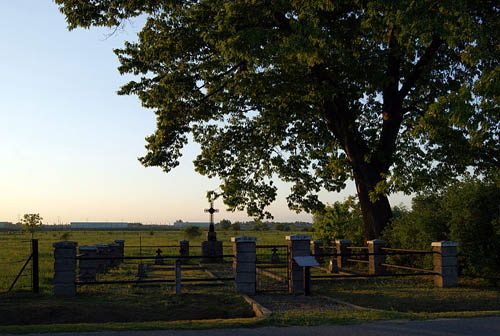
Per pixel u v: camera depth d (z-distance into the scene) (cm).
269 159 2742
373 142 2247
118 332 768
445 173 2039
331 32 1905
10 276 1920
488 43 1703
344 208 2838
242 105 2636
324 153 2750
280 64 2038
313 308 1041
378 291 1322
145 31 2252
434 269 1455
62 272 1259
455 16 1579
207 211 2717
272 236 7762
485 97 1449
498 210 1486
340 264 2256
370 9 1738
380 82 1967
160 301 1140
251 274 1310
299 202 2794
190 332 767
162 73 2333
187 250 2697
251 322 837
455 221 1569
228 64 2367
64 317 966
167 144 2367
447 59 2222
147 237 7875
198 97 2314
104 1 2133
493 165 1861
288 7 1950
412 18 1590
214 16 2127
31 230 7262
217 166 2744
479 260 1489
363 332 764
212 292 1305
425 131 1842
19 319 946
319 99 2075
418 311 1019
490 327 800
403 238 1817
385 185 1905
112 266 2214
